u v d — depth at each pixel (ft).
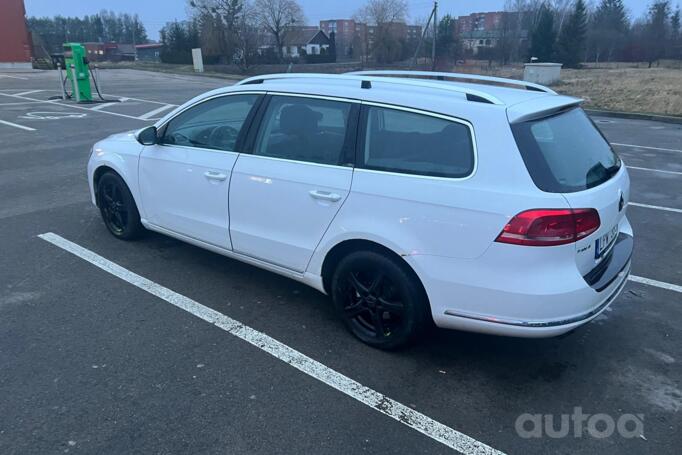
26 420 9.15
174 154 14.60
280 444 8.79
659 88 72.23
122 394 9.89
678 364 11.28
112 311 12.93
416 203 10.16
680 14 196.95
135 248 16.83
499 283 9.53
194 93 69.26
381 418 9.46
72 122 42.55
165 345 11.54
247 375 10.59
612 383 10.62
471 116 9.98
